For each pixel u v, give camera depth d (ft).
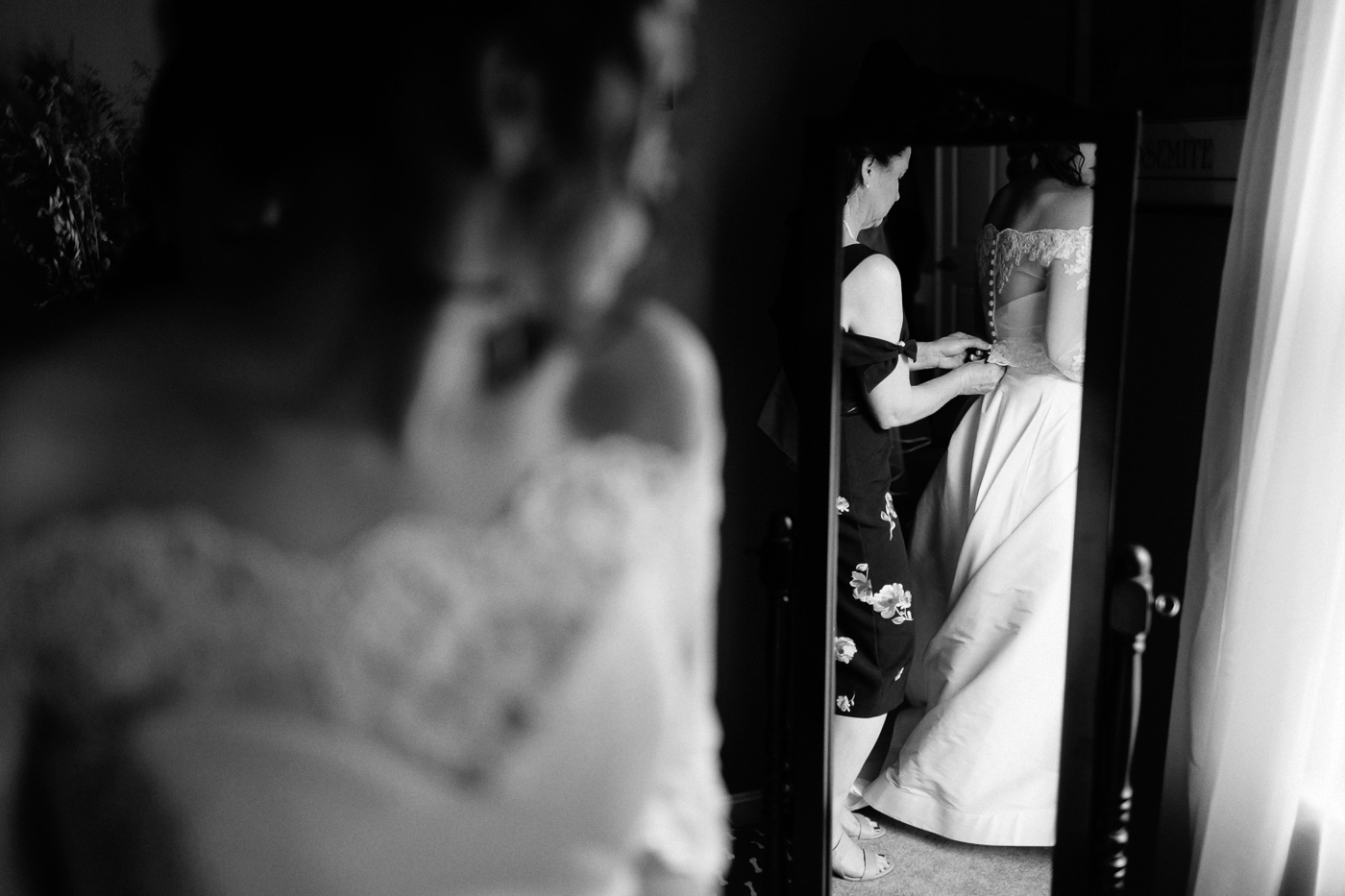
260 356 2.04
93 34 6.90
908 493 6.90
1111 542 6.15
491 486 2.23
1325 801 6.66
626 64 2.14
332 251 2.05
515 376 2.21
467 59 2.01
